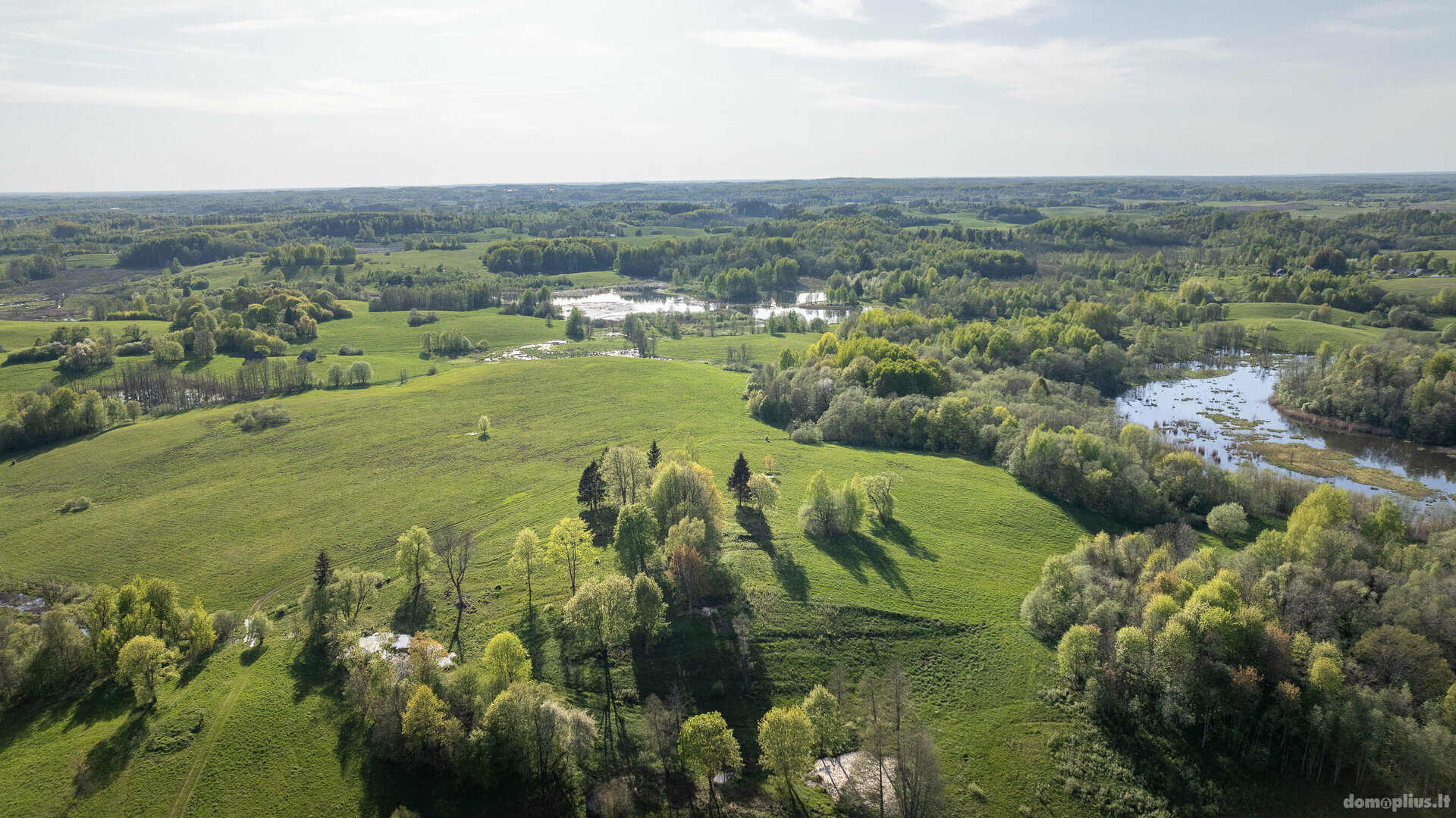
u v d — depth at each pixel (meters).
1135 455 125.88
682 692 75.19
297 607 92.88
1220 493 119.44
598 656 79.62
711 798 63.81
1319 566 85.56
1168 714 70.88
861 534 107.19
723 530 104.00
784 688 76.56
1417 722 64.81
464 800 63.81
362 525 114.88
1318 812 63.16
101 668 78.50
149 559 105.88
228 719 71.62
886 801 63.47
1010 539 108.25
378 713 67.69
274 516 118.06
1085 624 81.38
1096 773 67.50
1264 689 70.25
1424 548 96.44
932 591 93.19
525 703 65.69
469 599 91.12
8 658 75.94
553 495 124.50
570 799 63.94
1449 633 73.06
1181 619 74.06
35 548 108.69
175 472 134.75
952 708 74.88
